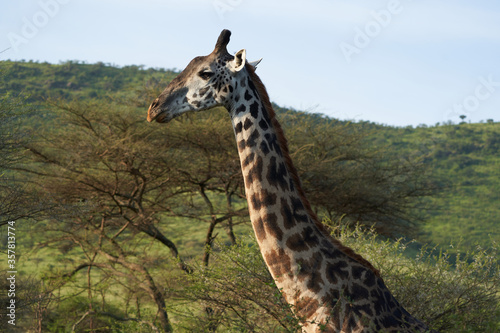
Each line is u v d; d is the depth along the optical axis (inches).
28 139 539.2
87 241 808.9
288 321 232.4
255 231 235.5
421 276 299.4
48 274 775.1
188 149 797.2
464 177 4227.4
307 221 233.8
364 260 230.7
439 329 277.0
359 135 932.0
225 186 818.2
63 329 679.7
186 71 250.1
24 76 4439.0
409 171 957.2
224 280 309.0
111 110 762.2
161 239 792.3
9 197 505.7
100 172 787.4
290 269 226.4
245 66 248.2
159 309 650.2
